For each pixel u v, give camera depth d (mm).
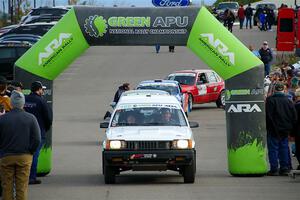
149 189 52312
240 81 57031
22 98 42562
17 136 42031
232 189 52062
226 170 62062
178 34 56750
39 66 57656
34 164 54875
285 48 145375
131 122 56438
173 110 57594
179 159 53125
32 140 42469
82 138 86250
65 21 57281
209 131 92062
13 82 52250
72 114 110562
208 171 61656
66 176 59562
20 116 42281
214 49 56562
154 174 60812
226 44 56438
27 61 57750
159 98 59188
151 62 172000
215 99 120250
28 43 134000
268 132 57656
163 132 54125
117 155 53125
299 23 142625
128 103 58250
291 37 144625
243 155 57562
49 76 58125
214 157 70625
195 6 57281
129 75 154500
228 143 58094
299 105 56750
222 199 48250
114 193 50812
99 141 83500
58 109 116250
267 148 60719
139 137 53375
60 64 57969
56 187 53750
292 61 141625
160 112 57250
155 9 56906
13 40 143125
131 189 52406
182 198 48656
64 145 80250
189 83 115938
